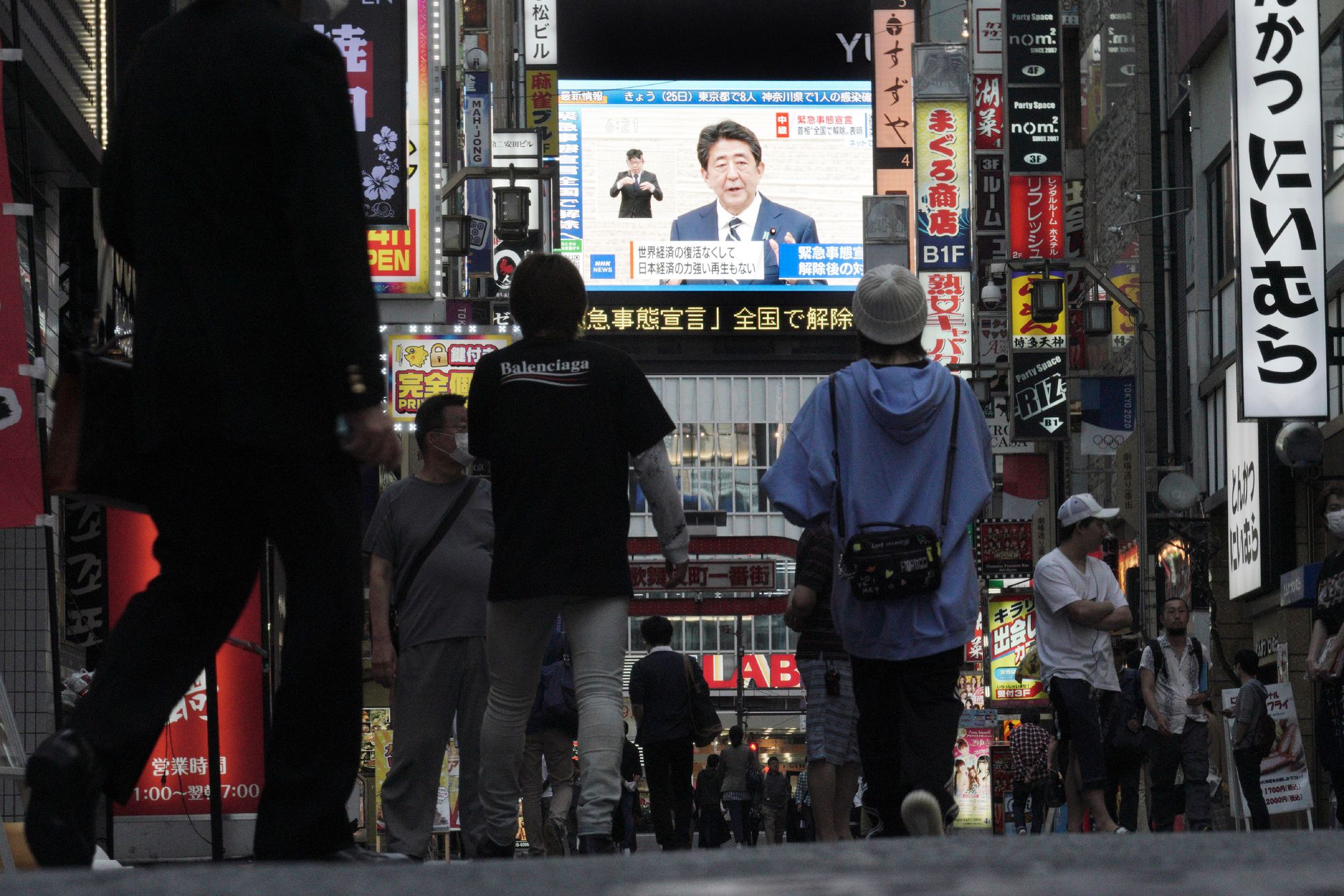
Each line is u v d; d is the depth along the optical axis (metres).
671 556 7.25
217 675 15.29
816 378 84.75
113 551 15.18
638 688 13.73
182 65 4.20
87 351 4.21
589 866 2.12
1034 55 35.22
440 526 8.41
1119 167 39.81
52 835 3.48
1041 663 11.74
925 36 69.00
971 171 38.97
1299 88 22.73
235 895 1.77
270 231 4.14
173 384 4.05
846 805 9.73
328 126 4.12
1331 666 10.64
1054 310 33.09
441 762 8.43
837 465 7.17
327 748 4.21
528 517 7.02
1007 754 38.94
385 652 8.41
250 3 4.26
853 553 6.91
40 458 9.56
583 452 7.04
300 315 4.13
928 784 6.91
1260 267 22.62
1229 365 31.58
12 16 10.25
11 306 9.66
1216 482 33.66
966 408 7.21
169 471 4.15
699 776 30.78
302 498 4.11
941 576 6.96
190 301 4.07
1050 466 38.25
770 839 37.66
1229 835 2.71
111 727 3.92
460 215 26.27
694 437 85.06
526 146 27.17
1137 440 31.67
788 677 85.69
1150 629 34.84
